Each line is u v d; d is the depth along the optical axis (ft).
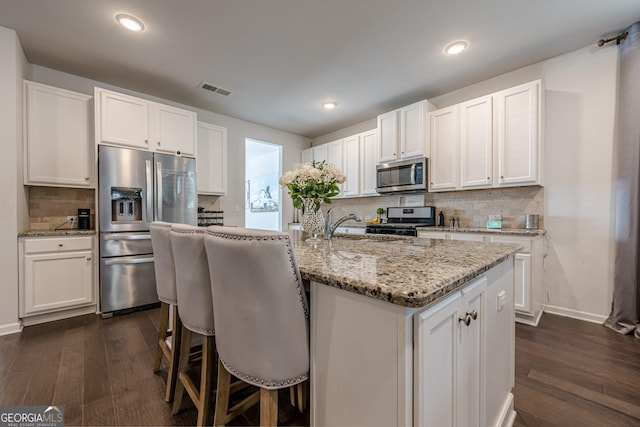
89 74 9.66
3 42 7.30
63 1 6.35
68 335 7.24
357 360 2.48
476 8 6.65
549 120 8.84
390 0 6.38
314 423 2.93
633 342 6.73
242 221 14.32
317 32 7.52
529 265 7.84
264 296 2.69
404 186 11.51
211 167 12.18
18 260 7.60
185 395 4.93
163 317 5.40
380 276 2.53
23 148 8.16
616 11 6.74
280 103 12.29
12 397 4.79
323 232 6.18
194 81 10.25
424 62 9.02
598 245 8.05
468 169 9.85
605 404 4.60
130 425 4.20
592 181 8.13
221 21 7.07
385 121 12.19
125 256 8.93
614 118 7.78
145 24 7.16
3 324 7.31
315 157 16.06
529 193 9.28
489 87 10.16
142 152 9.29
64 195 9.65
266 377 2.82
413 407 2.16
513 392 4.93
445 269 2.84
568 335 7.14
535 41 7.94
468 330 3.04
